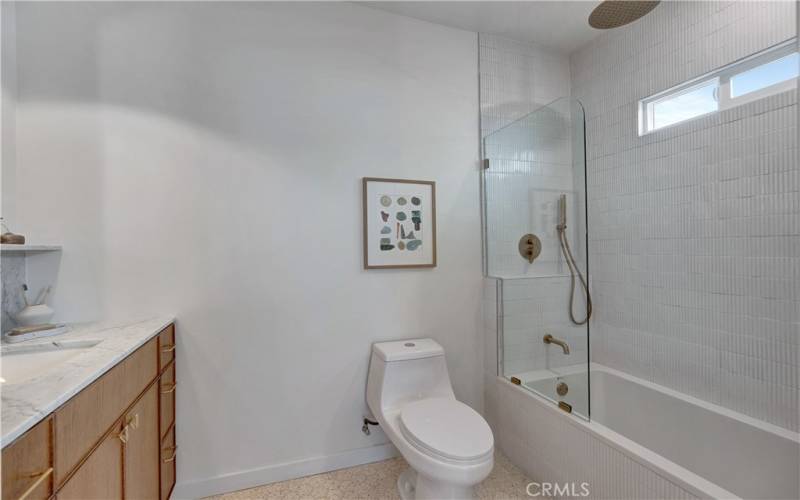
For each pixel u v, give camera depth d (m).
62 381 0.83
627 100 2.14
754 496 1.47
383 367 1.77
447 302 2.16
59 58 1.50
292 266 1.82
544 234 1.87
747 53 1.57
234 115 1.73
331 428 1.88
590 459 1.47
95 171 1.54
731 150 1.63
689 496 1.11
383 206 1.99
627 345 2.16
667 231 1.92
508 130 2.08
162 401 1.46
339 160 1.91
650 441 1.91
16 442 0.64
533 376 1.88
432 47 2.13
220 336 1.70
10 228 1.40
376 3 1.96
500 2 1.96
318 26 1.88
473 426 1.46
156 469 1.39
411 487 1.69
